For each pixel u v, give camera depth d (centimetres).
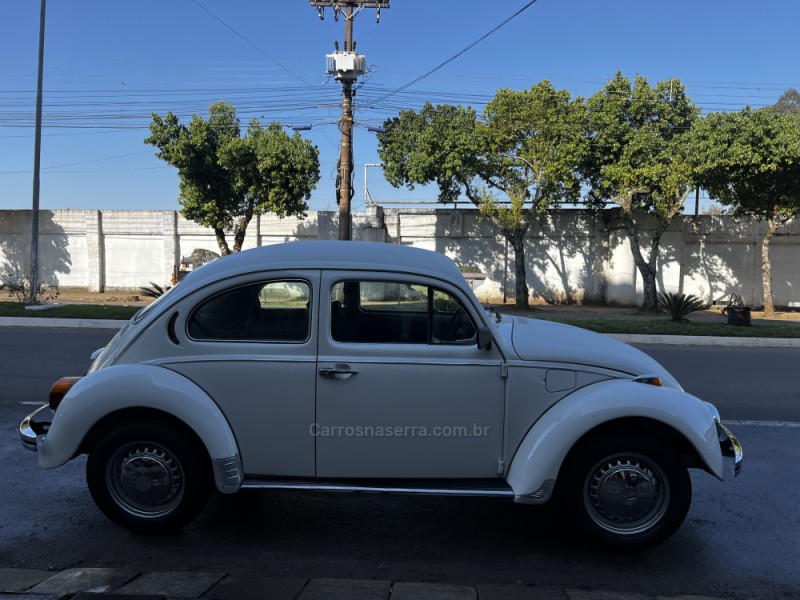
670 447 364
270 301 375
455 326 376
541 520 431
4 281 2723
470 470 375
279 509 443
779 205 1928
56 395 410
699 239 2473
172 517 378
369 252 396
